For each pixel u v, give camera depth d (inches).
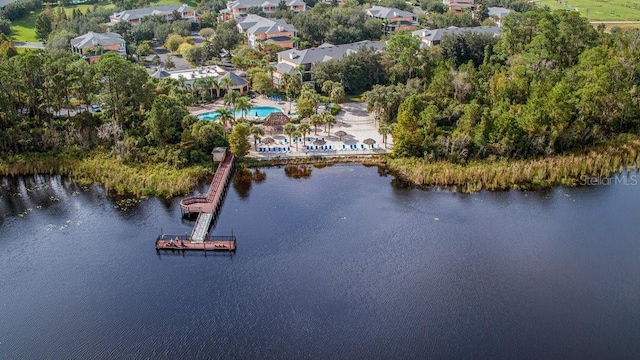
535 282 3927.2
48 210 4933.6
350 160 5984.3
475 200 5108.3
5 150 5767.7
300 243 4387.3
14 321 3558.1
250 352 3302.2
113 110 6122.1
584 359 3255.4
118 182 5359.3
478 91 6742.1
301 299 3742.6
